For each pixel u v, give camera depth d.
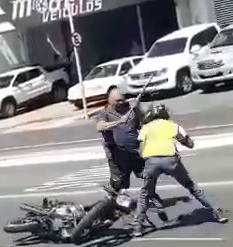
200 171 11.50
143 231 8.44
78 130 19.72
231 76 21.09
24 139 20.36
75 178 12.93
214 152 13.12
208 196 9.65
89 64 29.98
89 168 13.85
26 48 31.17
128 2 27.33
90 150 16.03
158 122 8.34
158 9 28.06
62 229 8.33
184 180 8.30
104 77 24.25
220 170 11.35
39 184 12.93
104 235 8.45
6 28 29.50
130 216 8.36
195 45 22.58
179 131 8.30
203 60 21.55
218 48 21.53
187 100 20.77
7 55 30.86
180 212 9.05
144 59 23.03
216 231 8.02
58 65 30.16
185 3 26.94
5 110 26.47
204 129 15.80
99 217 8.20
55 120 23.25
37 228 8.42
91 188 11.62
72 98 24.62
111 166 9.17
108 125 8.93
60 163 15.14
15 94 26.81
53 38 30.58
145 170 8.24
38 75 27.92
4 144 20.03
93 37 29.98
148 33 28.66
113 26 29.44
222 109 18.20
